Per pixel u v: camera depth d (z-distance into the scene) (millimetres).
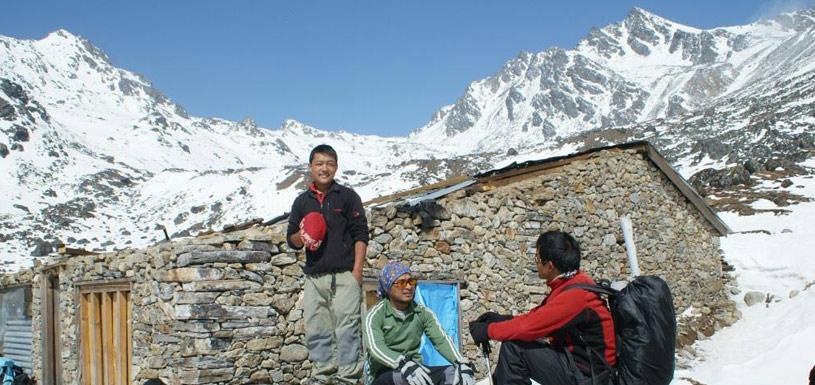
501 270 13852
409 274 5895
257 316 10688
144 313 11430
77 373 13695
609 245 16109
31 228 75125
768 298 18047
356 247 6137
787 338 13594
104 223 83062
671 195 18172
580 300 5352
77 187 103562
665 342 5156
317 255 6035
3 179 100938
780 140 68625
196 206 83562
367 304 11898
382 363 5727
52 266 14594
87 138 184875
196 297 10289
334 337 6125
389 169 89562
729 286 19141
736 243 21656
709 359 15031
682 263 18031
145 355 11359
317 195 6172
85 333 13781
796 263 19250
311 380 6199
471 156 92938
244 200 83000
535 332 5375
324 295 6066
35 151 119125
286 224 11414
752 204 29500
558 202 15219
